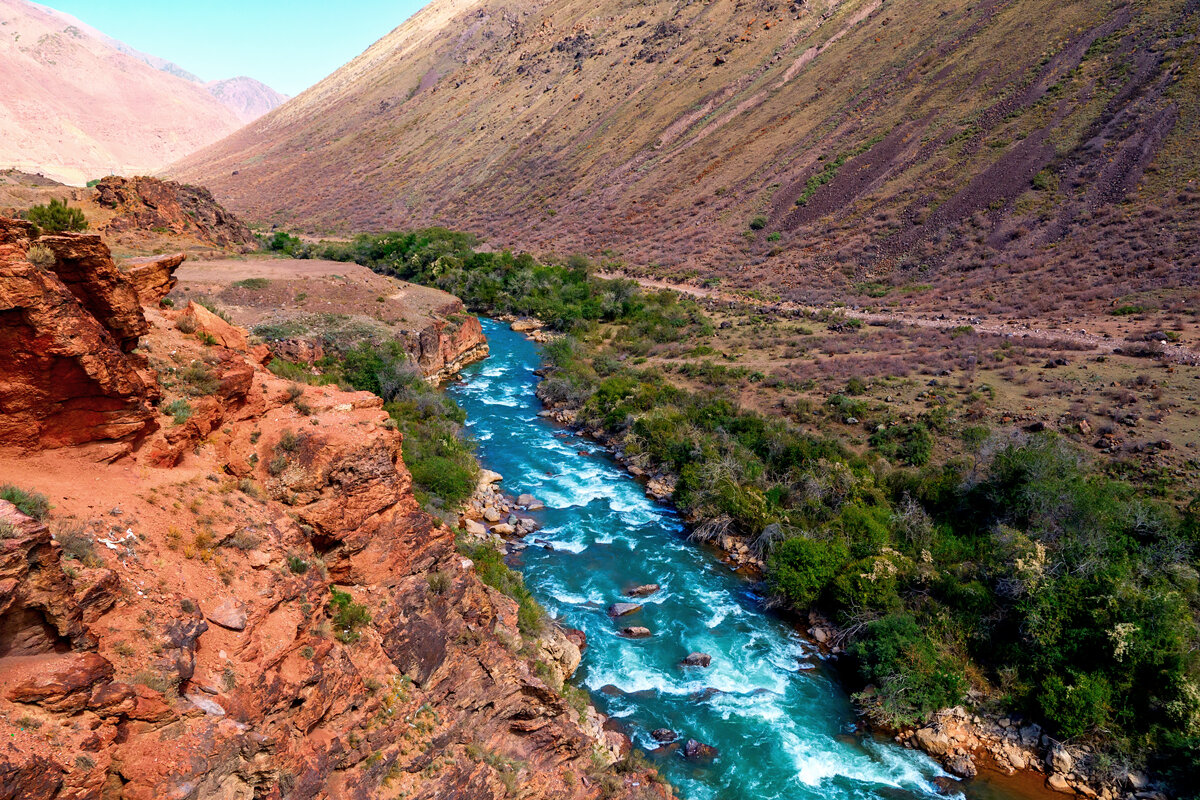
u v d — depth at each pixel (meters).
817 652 26.47
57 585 8.59
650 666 25.08
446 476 33.78
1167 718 21.16
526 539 32.97
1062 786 20.77
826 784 20.67
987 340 53.66
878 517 31.62
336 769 12.01
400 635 14.84
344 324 49.00
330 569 14.48
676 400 47.56
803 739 22.28
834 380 48.62
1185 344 45.66
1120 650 21.84
